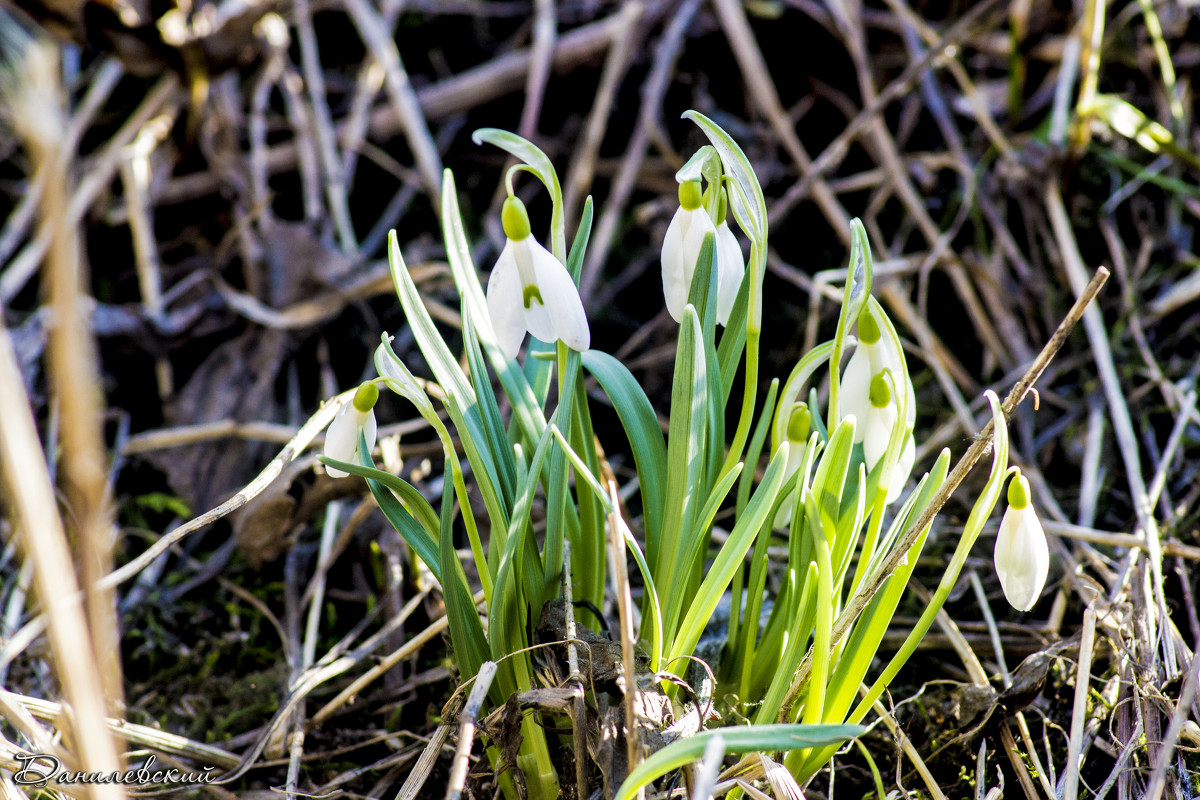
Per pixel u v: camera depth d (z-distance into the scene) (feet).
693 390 1.95
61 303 1.69
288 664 2.30
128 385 2.94
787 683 1.98
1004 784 2.07
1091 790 2.06
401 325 3.09
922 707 2.15
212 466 2.63
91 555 1.75
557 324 1.93
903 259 2.99
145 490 2.62
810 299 3.00
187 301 3.12
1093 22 2.72
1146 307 2.72
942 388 2.73
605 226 3.19
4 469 1.73
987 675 2.22
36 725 2.00
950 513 2.43
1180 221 2.95
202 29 3.10
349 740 2.20
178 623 2.38
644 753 1.90
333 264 3.10
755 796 1.94
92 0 2.86
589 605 2.06
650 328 2.91
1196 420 2.43
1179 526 2.34
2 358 1.72
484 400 2.00
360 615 2.38
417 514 2.00
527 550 2.01
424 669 2.27
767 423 2.02
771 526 2.03
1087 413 2.51
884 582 1.97
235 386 2.88
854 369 1.95
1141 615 2.17
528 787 2.01
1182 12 3.14
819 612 1.92
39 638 2.28
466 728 1.91
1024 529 1.90
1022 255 2.94
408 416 2.80
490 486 1.97
